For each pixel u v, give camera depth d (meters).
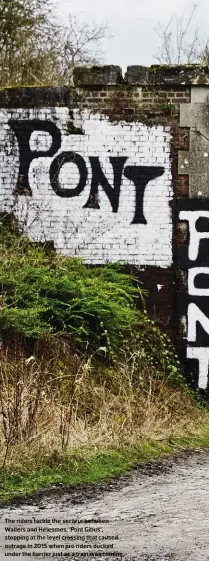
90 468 8.74
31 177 13.83
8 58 19.72
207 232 13.70
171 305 13.72
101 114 13.77
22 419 9.00
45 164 13.81
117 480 8.48
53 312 12.61
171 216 13.73
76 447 9.23
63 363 12.01
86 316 13.05
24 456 8.51
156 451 10.06
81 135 13.78
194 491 8.03
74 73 13.77
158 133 13.73
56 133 13.80
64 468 8.54
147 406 11.41
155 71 13.73
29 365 11.30
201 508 7.29
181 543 6.14
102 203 13.77
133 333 13.41
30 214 13.79
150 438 10.45
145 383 12.71
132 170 13.74
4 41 19.94
